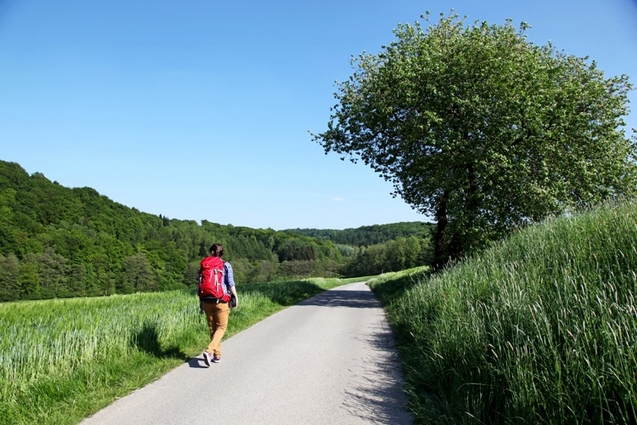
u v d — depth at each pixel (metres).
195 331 9.24
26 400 5.00
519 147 17.48
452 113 18.05
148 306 11.48
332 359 7.38
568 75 21.28
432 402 4.74
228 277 7.48
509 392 4.12
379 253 125.25
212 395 5.48
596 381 3.40
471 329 5.32
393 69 18.83
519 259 7.89
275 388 5.75
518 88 17.05
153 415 4.81
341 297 22.78
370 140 22.36
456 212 17.94
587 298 4.48
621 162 20.67
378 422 4.58
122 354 7.00
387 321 12.23
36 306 14.30
